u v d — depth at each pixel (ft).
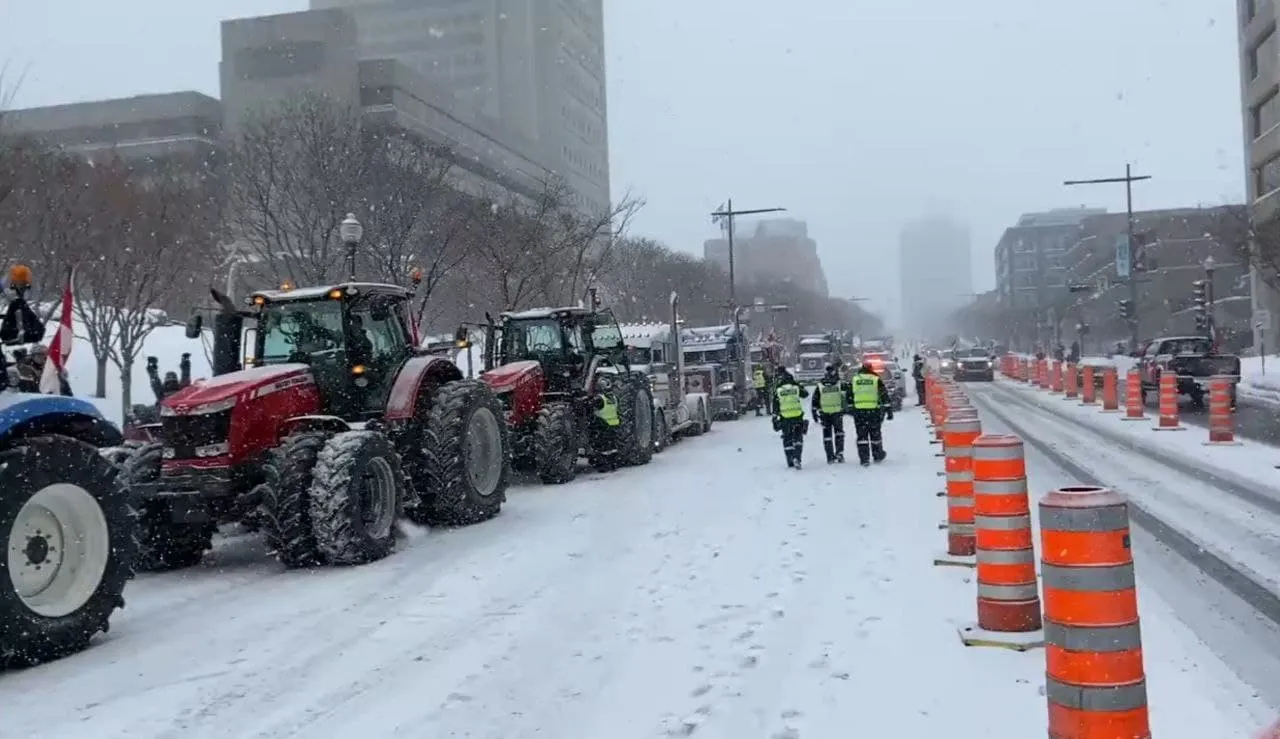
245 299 35.45
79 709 18.69
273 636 23.26
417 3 316.60
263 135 89.30
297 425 32.22
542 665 20.29
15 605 20.80
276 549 30.42
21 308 22.84
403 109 165.07
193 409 29.43
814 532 32.73
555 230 100.58
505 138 214.90
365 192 69.15
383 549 31.53
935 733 15.84
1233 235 171.94
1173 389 65.16
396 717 17.72
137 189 66.13
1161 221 278.26
